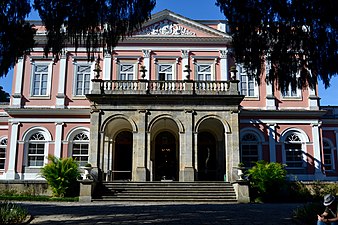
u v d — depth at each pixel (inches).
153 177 999.6
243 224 415.5
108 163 976.3
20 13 387.9
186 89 887.7
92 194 746.8
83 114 1048.8
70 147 1034.1
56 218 459.5
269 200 791.1
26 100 1052.5
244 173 828.6
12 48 392.2
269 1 404.2
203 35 1089.4
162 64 1075.9
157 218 460.8
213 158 1026.7
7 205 441.7
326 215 258.4
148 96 873.5
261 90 1071.0
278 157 1039.0
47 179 787.4
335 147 1142.3
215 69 1072.8
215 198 751.7
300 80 427.2
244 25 420.5
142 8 406.0
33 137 1039.0
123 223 417.4
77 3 393.7
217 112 876.0
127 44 1081.4
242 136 1047.6
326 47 398.0
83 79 1067.9
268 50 426.6
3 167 1100.5
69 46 1081.4
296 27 407.8
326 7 378.9
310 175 1029.2
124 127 1019.3
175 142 1032.2
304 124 1058.1
